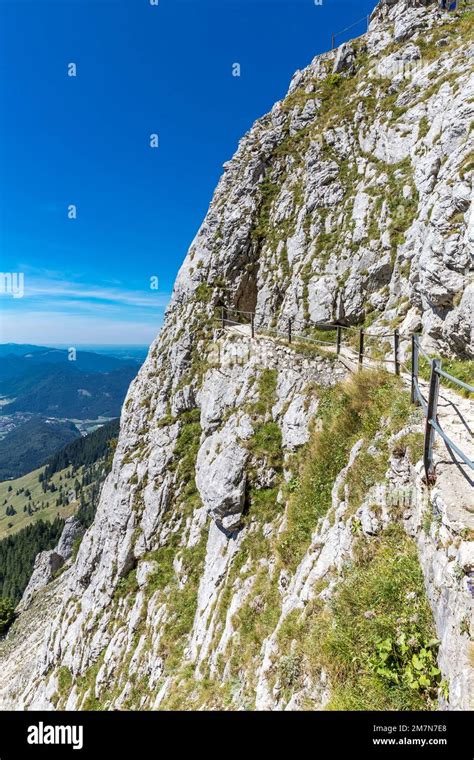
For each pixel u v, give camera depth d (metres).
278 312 27.56
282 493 17.73
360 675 6.86
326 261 24.70
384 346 17.97
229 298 30.34
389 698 6.13
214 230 33.25
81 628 26.91
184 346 30.30
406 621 6.73
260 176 32.44
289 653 9.05
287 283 27.58
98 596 26.98
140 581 24.59
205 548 21.94
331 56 35.16
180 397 28.47
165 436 28.11
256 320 29.17
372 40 30.75
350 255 23.22
